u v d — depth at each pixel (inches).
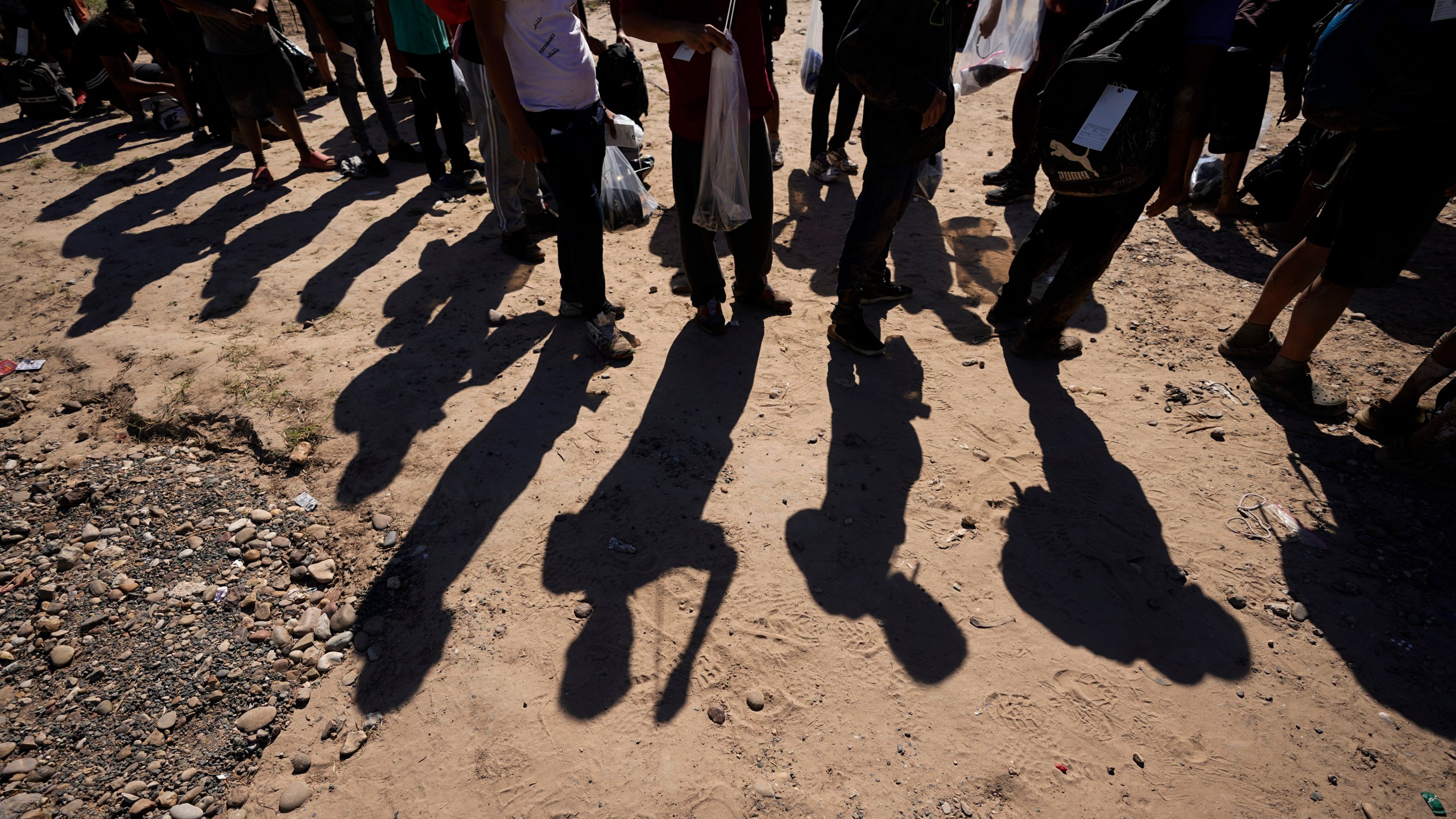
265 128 269.9
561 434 135.0
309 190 227.5
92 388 147.9
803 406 142.6
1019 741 90.7
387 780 87.0
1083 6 177.2
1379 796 86.0
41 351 159.0
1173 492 124.9
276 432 135.1
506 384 146.9
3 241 200.8
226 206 218.5
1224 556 113.8
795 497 123.2
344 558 113.7
